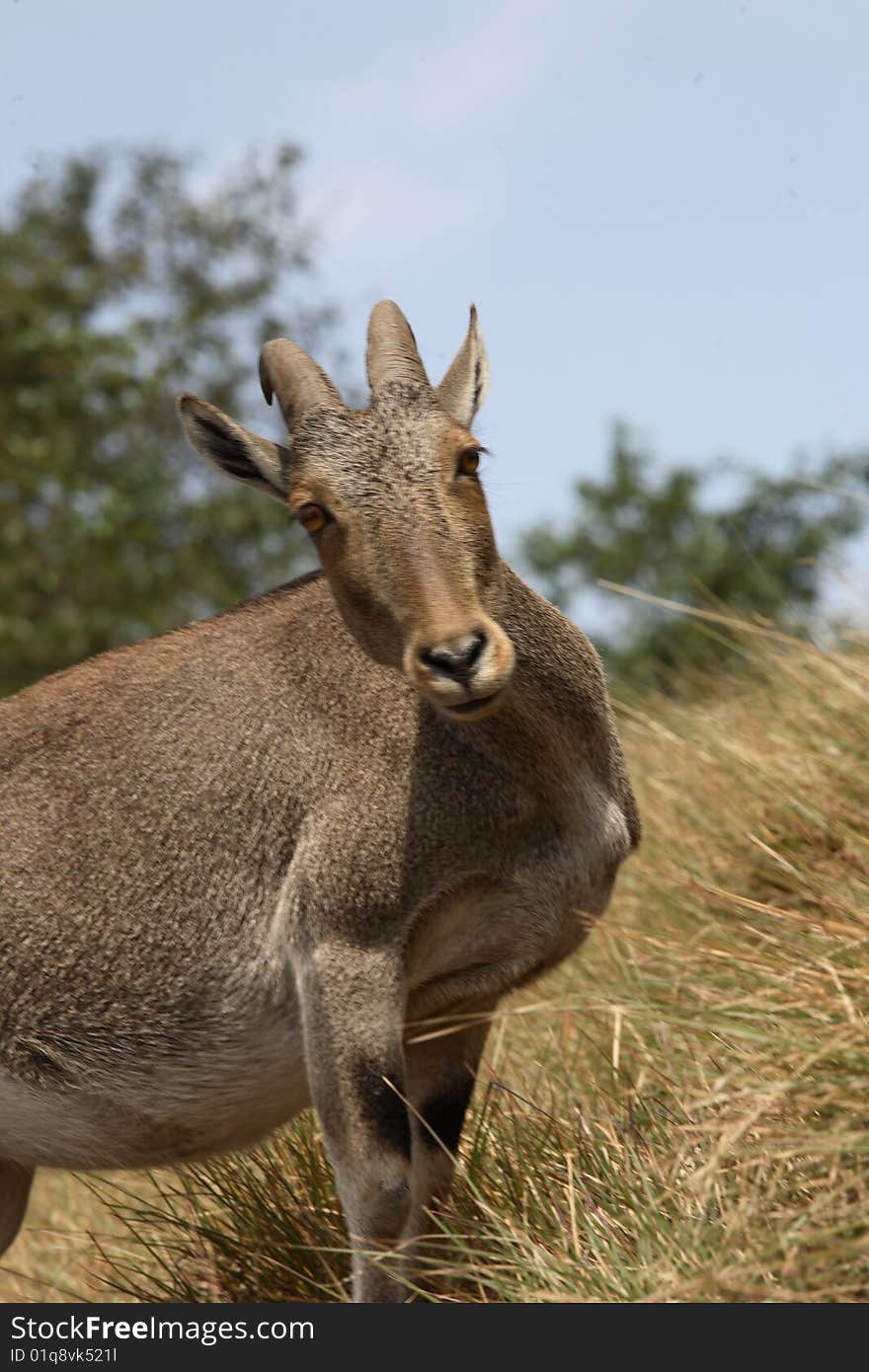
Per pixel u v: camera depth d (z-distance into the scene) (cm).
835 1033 1166
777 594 2311
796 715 1891
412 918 1236
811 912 1591
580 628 1324
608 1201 1251
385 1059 1215
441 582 1128
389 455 1172
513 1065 1636
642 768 2155
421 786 1244
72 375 4788
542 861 1265
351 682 1286
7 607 4544
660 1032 1354
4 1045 1332
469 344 1287
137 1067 1308
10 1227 1502
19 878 1338
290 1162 1527
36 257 5241
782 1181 1152
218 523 4906
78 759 1359
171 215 5481
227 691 1332
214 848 1295
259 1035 1288
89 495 4775
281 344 1261
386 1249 1208
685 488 5062
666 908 1756
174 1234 1591
